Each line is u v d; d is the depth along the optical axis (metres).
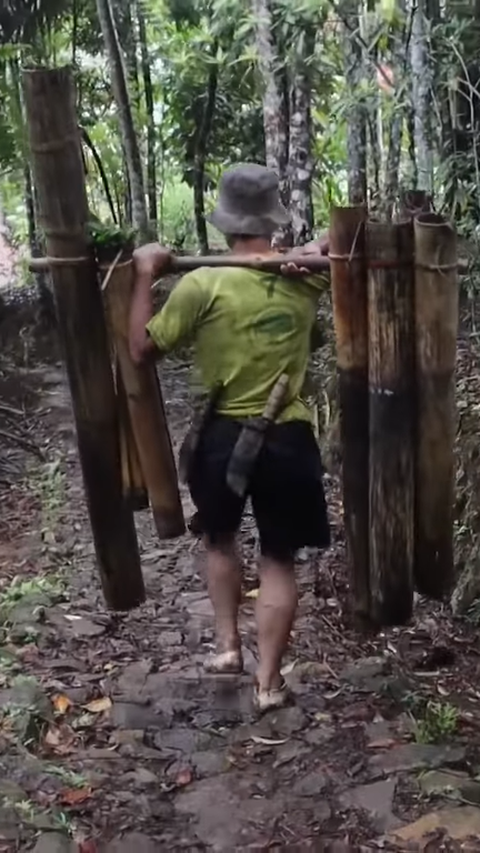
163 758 3.15
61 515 5.75
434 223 2.74
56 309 2.91
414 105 5.05
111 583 3.24
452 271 2.78
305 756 3.12
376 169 6.07
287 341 3.13
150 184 11.31
